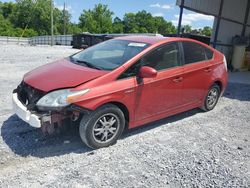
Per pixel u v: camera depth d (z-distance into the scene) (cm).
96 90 416
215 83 641
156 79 486
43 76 442
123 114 457
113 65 458
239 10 1526
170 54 521
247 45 1480
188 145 477
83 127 420
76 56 535
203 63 589
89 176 371
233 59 1408
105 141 445
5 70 1002
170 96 523
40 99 405
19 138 461
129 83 450
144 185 361
